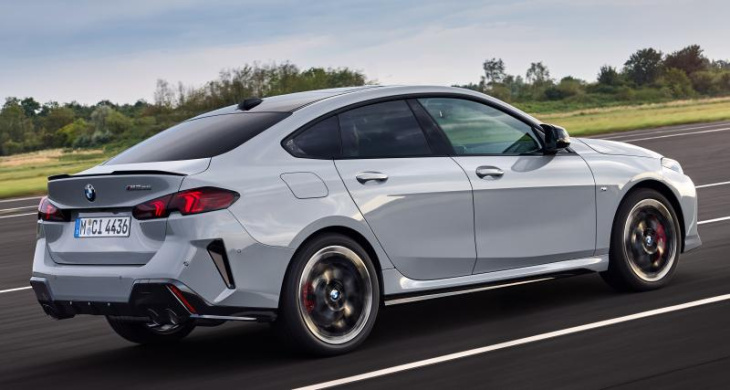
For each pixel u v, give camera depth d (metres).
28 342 6.41
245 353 5.64
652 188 6.82
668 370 4.54
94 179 5.26
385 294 5.59
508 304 6.50
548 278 6.25
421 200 5.69
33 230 14.39
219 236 4.99
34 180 30.28
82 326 6.82
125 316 5.22
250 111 5.84
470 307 6.50
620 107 71.12
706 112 41.81
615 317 5.81
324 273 5.33
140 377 5.25
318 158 5.47
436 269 5.77
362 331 5.44
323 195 5.35
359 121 5.70
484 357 5.03
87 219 5.37
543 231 6.19
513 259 6.07
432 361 5.03
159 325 6.10
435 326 5.96
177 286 4.95
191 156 5.34
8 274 10.02
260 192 5.16
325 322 5.33
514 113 6.32
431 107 6.00
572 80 96.50
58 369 5.57
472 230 5.89
